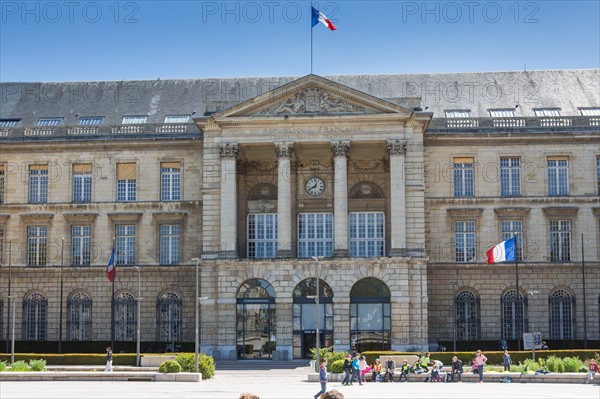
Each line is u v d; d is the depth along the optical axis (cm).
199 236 8094
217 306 7462
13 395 4481
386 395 4575
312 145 7644
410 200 7456
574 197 7944
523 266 7950
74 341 7919
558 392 4697
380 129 7506
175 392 4756
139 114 8588
